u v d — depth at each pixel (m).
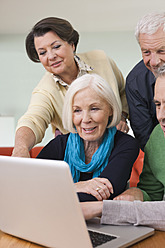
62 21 1.67
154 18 1.45
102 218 1.00
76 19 5.74
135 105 1.89
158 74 1.10
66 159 1.36
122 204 1.01
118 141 1.33
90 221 1.04
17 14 5.51
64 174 0.78
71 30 1.70
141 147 1.91
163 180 1.30
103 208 1.00
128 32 6.32
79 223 0.79
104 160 1.31
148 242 0.89
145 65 1.67
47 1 5.01
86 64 1.83
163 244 0.88
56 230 0.84
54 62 1.70
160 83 1.08
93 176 1.32
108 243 0.86
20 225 0.93
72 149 1.33
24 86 6.44
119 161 1.25
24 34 6.45
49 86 1.78
